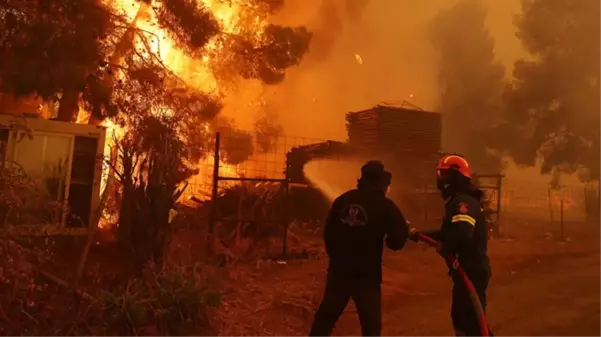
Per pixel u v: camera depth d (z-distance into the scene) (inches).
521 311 281.1
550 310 282.8
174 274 232.4
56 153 347.3
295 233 495.5
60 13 333.7
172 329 213.2
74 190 354.6
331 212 174.4
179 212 378.9
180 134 423.5
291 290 289.7
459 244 162.2
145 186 285.4
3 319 203.9
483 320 158.2
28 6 324.8
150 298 216.4
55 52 330.6
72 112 407.8
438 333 239.0
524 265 422.3
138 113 394.3
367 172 171.6
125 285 239.3
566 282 357.4
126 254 276.5
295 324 240.8
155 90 417.7
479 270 167.5
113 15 402.6
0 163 258.5
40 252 251.4
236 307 250.4
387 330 243.3
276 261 366.0
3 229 228.5
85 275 262.4
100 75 390.9
